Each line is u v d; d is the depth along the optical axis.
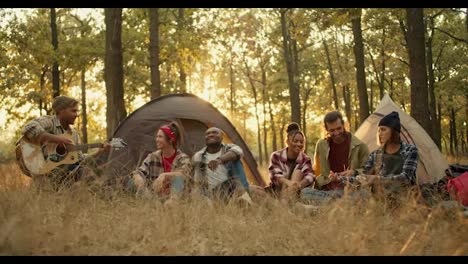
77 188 5.29
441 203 5.03
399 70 30.34
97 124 37.34
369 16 20.91
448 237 4.20
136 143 8.13
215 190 6.27
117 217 4.79
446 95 30.70
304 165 7.01
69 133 7.18
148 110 8.50
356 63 20.41
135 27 22.58
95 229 4.39
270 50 34.69
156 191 6.00
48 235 4.12
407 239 4.26
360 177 5.65
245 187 6.39
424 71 12.60
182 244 4.21
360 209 4.91
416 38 12.63
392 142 6.07
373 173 6.14
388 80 36.09
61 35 24.86
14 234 3.81
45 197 5.15
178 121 8.29
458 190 5.91
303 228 4.47
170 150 6.79
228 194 6.27
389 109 8.78
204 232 4.58
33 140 6.82
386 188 5.54
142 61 23.67
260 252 4.05
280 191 6.64
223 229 4.56
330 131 6.96
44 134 6.77
